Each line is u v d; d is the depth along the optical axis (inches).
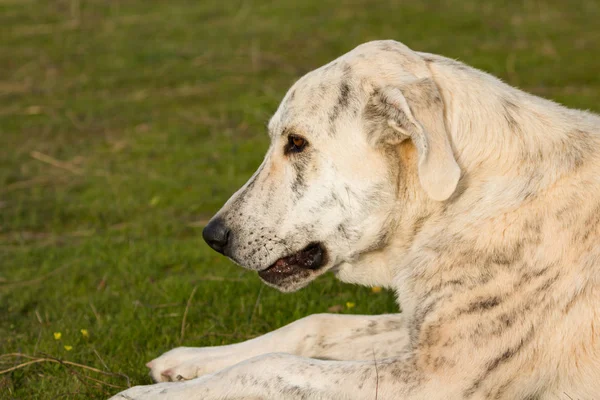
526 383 183.0
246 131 482.9
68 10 784.3
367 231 209.2
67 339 257.0
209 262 320.2
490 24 673.6
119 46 665.6
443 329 186.7
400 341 221.6
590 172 193.8
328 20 706.2
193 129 489.1
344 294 284.4
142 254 328.5
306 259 216.7
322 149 207.9
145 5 804.0
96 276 311.3
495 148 199.2
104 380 230.8
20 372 238.4
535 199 191.5
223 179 408.8
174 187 403.2
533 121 202.4
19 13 777.6
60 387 226.4
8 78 598.5
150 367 231.9
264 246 216.1
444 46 612.4
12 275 314.8
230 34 685.3
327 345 225.5
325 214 210.5
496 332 183.2
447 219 201.3
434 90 194.7
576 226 187.5
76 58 641.0
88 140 481.1
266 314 270.8
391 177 204.2
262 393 191.6
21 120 515.8
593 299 182.4
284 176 214.5
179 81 582.2
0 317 278.1
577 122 205.3
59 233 361.7
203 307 276.8
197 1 813.2
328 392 186.7
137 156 451.8
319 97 209.0
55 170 436.5
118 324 265.6
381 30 668.1
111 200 390.6
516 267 186.2
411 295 198.7
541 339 182.5
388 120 197.0
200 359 228.1
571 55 583.5
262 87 554.6
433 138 187.2
